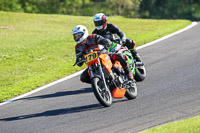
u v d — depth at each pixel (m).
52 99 30.64
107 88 26.05
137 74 32.72
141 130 20.83
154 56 44.03
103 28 30.08
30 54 53.38
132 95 27.77
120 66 27.41
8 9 179.62
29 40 66.06
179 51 45.16
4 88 35.75
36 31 76.62
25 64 47.16
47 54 53.06
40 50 56.22
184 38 54.59
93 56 25.56
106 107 26.39
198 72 33.75
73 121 24.14
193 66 36.41
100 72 25.61
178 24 72.25
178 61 39.66
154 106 25.38
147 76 34.91
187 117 22.08
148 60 42.22
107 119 23.70
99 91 25.92
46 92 33.38
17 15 98.75
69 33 73.38
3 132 23.53
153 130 19.31
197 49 44.91
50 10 194.88
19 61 49.25
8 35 72.25
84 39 25.98
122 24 81.75
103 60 25.78
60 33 73.50
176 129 18.52
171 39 55.19
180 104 25.05
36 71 42.91
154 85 31.31
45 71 42.59
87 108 26.78
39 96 32.22
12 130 23.72
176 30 64.38
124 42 30.56
